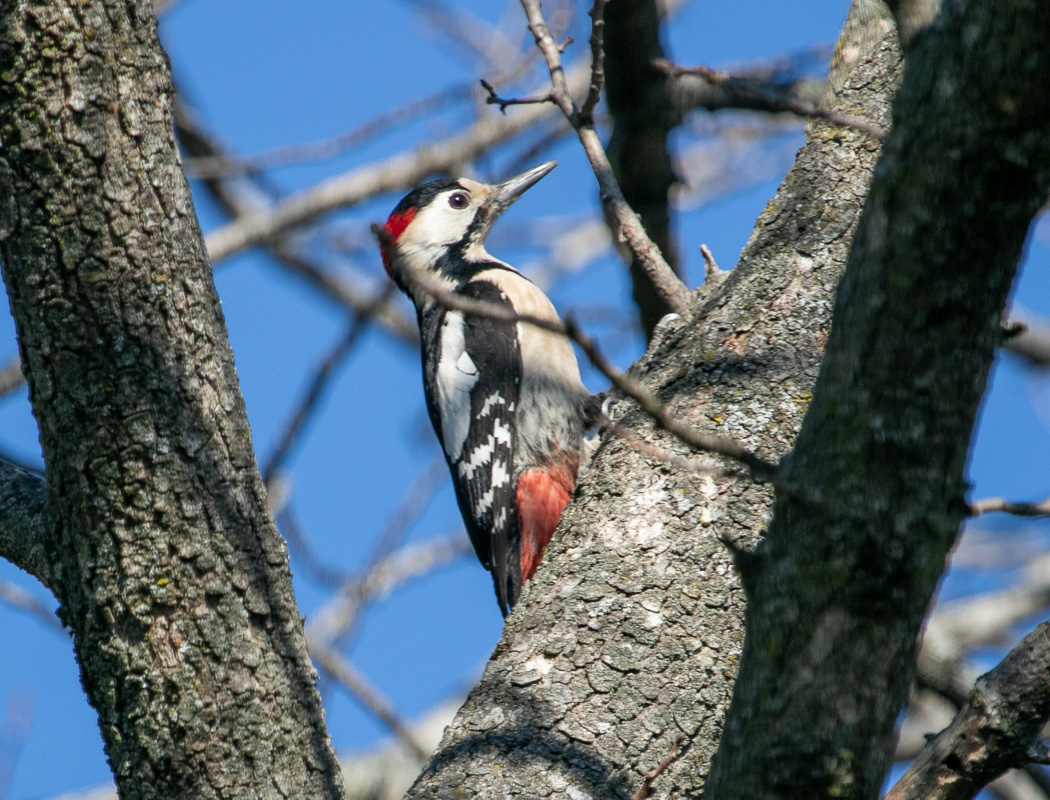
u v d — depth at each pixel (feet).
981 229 12.07
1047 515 12.81
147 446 17.98
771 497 21.42
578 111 27.22
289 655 18.70
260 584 18.51
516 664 19.94
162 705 17.98
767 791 13.19
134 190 18.02
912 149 12.16
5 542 19.85
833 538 12.87
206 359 18.49
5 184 17.80
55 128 17.66
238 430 18.67
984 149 11.82
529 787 18.29
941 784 15.05
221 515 18.26
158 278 18.13
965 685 33.42
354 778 43.06
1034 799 40.50
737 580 20.49
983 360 12.57
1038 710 14.70
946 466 12.71
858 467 12.78
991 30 11.60
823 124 26.53
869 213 12.66
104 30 17.88
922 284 12.32
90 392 17.94
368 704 39.06
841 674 12.91
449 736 19.43
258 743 18.24
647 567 20.65
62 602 18.66
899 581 12.80
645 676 19.43
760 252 24.97
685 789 18.49
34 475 20.76
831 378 13.01
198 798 18.06
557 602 20.58
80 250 17.81
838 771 12.98
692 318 24.68
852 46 27.73
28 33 17.62
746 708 13.43
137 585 17.97
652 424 22.88
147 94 18.22
